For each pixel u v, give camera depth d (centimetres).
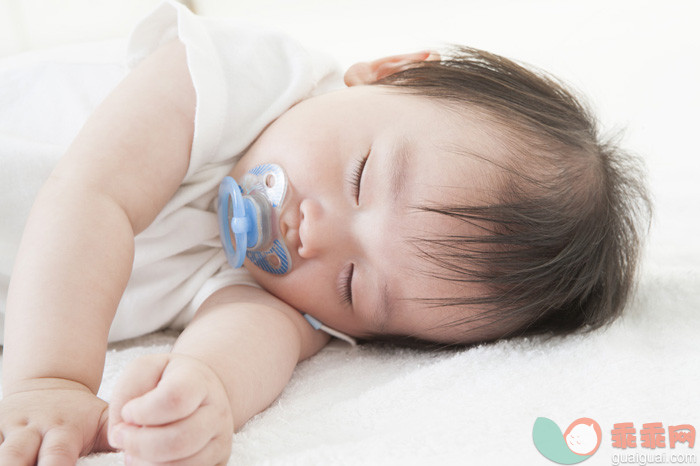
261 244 99
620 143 136
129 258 86
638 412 71
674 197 142
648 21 191
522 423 71
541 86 116
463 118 103
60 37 221
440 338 104
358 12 219
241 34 111
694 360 83
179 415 61
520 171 99
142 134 95
